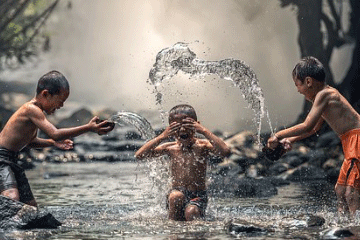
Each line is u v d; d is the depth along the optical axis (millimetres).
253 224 13188
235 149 33219
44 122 15844
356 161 15758
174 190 16000
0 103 71125
